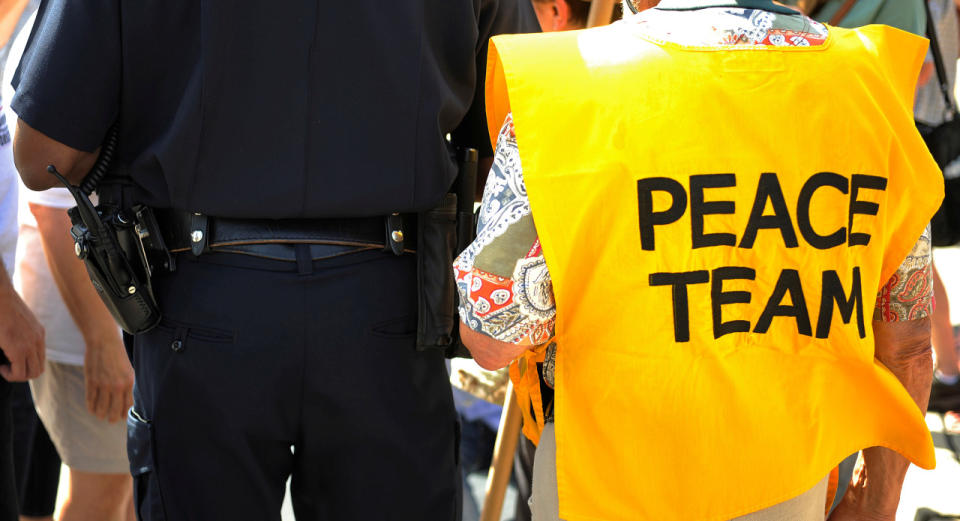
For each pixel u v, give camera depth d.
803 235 1.39
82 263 2.26
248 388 1.64
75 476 2.52
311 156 1.62
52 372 2.43
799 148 1.38
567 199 1.37
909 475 3.33
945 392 3.74
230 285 1.63
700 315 1.39
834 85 1.39
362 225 1.69
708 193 1.36
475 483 3.15
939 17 3.08
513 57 1.42
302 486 1.82
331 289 1.67
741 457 1.43
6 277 2.13
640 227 1.36
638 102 1.37
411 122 1.67
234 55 1.58
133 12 1.56
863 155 1.40
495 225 1.43
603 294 1.39
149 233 1.66
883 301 1.57
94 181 1.65
